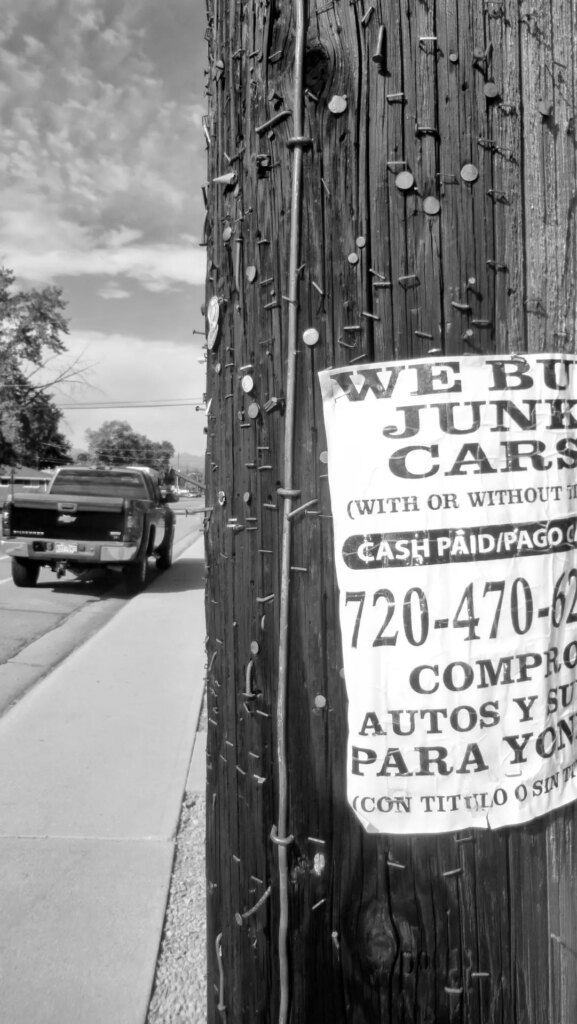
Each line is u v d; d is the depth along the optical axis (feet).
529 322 5.54
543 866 5.68
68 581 46.37
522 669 5.53
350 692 5.50
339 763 5.58
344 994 5.62
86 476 49.34
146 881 11.39
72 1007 8.84
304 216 5.53
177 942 10.07
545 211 5.57
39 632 30.81
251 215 5.89
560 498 5.60
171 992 9.16
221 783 6.52
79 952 9.79
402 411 5.38
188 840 12.84
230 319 6.22
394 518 5.41
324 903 5.64
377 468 5.41
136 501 40.98
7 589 42.75
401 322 5.41
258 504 5.91
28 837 12.67
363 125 5.42
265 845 5.91
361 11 5.42
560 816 5.76
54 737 17.48
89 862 11.90
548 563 5.57
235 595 6.21
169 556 53.16
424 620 5.42
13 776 15.23
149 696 20.68
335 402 5.47
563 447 5.60
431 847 5.52
